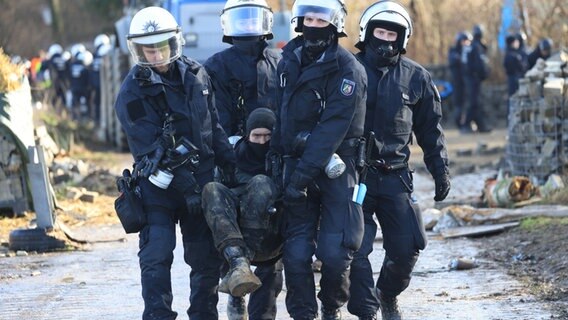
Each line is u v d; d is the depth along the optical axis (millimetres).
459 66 92500
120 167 65062
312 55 22906
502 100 102000
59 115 79625
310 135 22672
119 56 80312
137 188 23047
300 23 23109
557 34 86875
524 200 43781
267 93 27891
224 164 24047
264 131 24016
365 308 23812
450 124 101312
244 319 26219
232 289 21781
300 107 22828
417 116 25453
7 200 46000
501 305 28609
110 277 34219
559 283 30750
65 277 34406
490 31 103375
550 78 48562
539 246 35312
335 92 22562
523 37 84438
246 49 27797
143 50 22828
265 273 24719
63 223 43531
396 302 25922
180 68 23266
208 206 22656
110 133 82625
